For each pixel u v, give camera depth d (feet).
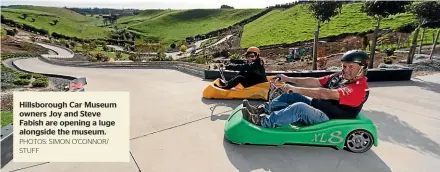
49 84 40.98
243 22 314.76
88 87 24.34
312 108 10.09
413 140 11.49
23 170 9.41
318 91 9.95
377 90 19.83
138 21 480.23
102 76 35.53
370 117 14.32
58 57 149.48
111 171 9.32
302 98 11.21
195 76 28.53
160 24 394.52
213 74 25.67
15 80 43.57
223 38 239.09
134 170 9.36
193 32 344.69
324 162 9.75
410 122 13.57
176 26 387.34
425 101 17.10
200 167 9.46
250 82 17.47
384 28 105.19
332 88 10.87
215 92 17.93
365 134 10.18
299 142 10.30
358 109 10.21
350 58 9.53
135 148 10.93
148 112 15.44
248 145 11.01
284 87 10.49
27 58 147.64
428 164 9.59
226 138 11.70
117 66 54.39
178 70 34.91
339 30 125.29
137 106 16.70
